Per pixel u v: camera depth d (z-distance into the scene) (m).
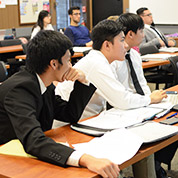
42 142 1.36
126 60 2.52
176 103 2.19
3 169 1.30
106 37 2.13
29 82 1.54
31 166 1.32
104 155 1.38
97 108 2.28
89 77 2.12
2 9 7.57
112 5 9.03
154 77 4.29
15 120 1.43
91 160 1.28
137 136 1.54
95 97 2.22
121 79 2.50
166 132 1.62
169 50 4.74
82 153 1.33
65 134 1.71
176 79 3.50
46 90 1.72
